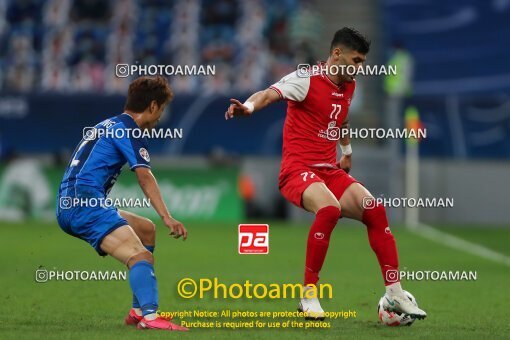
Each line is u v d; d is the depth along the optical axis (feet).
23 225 221.46
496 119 245.04
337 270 136.46
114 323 81.82
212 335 73.41
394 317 81.97
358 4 294.66
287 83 83.61
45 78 273.13
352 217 85.25
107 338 70.38
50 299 100.27
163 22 282.36
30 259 149.38
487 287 116.88
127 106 79.30
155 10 284.20
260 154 241.55
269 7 285.84
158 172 237.66
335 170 86.28
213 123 240.94
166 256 156.46
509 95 276.21
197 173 237.45
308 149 85.20
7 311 90.63
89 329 76.48
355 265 144.15
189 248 171.12
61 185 77.97
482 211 243.81
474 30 283.79
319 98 83.97
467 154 244.63
